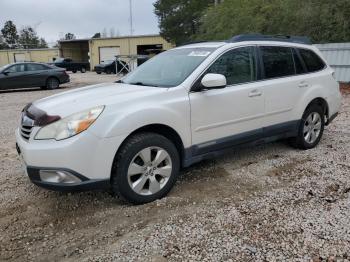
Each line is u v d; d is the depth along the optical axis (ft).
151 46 146.00
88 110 12.32
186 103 14.25
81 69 134.51
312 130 20.02
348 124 26.55
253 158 18.60
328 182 15.35
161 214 12.85
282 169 16.99
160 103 13.66
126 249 10.84
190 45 17.78
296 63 19.08
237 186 15.15
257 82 16.88
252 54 16.99
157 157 13.62
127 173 12.92
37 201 14.10
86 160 12.07
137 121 12.89
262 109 16.98
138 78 16.61
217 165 17.63
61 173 11.91
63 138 11.94
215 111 15.15
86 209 13.37
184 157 14.64
